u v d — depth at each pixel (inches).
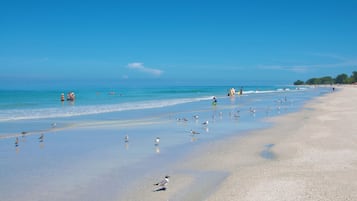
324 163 749.9
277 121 1507.1
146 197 568.4
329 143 948.6
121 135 1155.9
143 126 1368.1
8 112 1868.8
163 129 1291.8
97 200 557.6
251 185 611.5
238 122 1496.1
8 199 561.6
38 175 690.2
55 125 1352.1
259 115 1768.0
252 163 772.6
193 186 620.1
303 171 692.1
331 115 1621.6
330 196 549.0
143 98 3464.6
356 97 3176.7
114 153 882.8
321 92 4955.7
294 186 598.5
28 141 1045.2
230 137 1109.1
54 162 792.3
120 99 3245.6
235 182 633.6
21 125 1369.3
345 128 1205.1
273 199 541.0
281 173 682.2
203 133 1196.5
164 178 660.1
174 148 941.8
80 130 1259.2
